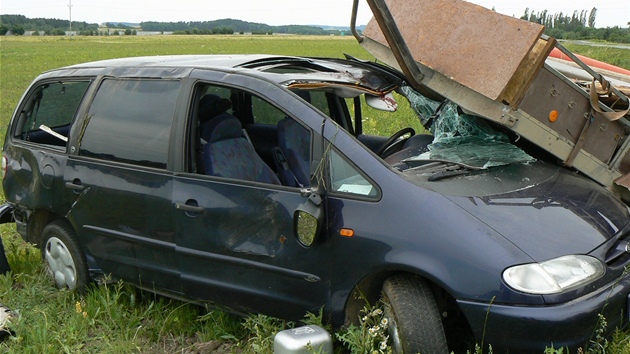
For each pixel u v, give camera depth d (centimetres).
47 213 545
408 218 359
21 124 571
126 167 468
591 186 441
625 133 474
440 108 491
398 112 1123
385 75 506
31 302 522
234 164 451
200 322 473
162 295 476
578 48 2303
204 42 9550
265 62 486
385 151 520
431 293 364
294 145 455
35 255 616
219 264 426
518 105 428
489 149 456
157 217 449
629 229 403
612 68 751
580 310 333
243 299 424
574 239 359
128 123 476
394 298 364
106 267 496
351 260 373
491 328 337
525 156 455
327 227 381
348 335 386
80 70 530
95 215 487
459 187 383
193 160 442
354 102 582
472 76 438
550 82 435
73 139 505
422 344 354
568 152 455
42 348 445
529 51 415
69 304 513
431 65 465
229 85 432
